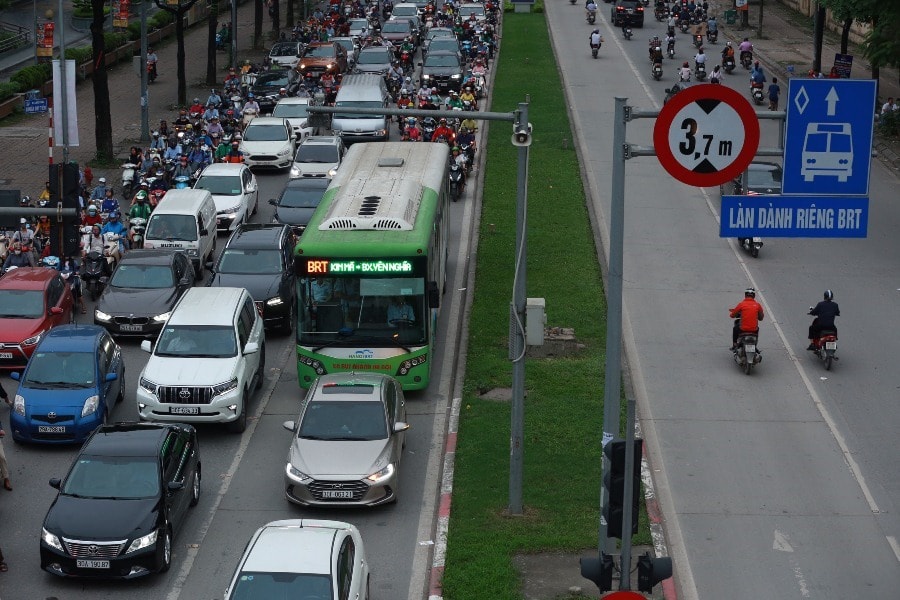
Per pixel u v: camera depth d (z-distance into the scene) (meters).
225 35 199.88
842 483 60.78
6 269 86.75
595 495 57.53
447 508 56.22
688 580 51.38
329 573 42.53
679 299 88.88
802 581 51.41
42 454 63.34
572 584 49.28
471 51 189.00
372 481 56.25
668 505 58.28
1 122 144.75
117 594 49.72
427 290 69.56
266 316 81.31
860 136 38.81
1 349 74.00
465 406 68.50
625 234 105.19
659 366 76.31
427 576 51.03
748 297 75.75
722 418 68.69
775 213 39.19
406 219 70.81
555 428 65.19
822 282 93.00
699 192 119.25
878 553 53.81
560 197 116.25
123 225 98.44
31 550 53.47
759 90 162.88
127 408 69.75
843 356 78.19
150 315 78.94
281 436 66.31
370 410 59.38
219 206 105.38
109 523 50.03
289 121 134.12
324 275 69.06
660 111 39.88
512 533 53.44
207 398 64.81
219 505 58.03
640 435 66.31
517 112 53.19
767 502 58.72
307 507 57.59
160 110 154.75
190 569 51.81
